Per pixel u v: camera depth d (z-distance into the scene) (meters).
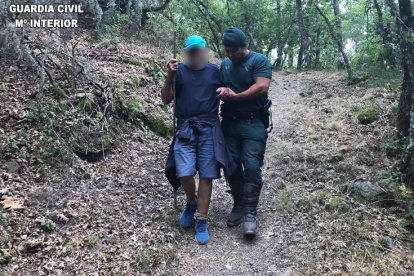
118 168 4.04
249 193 3.09
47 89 4.71
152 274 2.67
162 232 3.10
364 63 9.86
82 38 8.12
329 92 8.34
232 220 3.34
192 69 3.04
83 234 2.90
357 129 5.22
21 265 2.52
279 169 4.39
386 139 4.61
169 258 2.84
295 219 3.33
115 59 7.28
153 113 5.57
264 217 3.46
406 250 2.85
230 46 2.94
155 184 3.91
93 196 3.45
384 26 8.95
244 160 3.07
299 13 15.40
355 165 4.10
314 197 3.53
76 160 3.88
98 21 8.71
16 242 2.69
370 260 2.73
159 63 8.20
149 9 10.92
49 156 3.77
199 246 3.04
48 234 2.84
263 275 2.71
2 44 5.01
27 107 4.26
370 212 3.24
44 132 4.02
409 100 4.21
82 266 2.61
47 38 5.96
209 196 3.03
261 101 3.14
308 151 4.69
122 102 4.99
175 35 3.18
